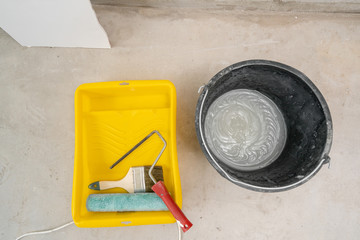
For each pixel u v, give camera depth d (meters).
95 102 1.05
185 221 0.87
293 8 1.26
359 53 1.26
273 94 1.12
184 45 1.22
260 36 1.25
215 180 1.16
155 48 1.22
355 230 1.18
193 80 1.21
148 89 1.01
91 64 1.20
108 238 1.13
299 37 1.26
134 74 1.20
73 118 1.18
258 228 1.16
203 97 0.87
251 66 0.93
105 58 1.21
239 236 1.15
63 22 0.97
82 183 0.97
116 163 1.02
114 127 1.04
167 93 1.05
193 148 1.17
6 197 1.13
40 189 1.14
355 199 1.20
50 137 1.17
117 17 1.23
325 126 0.89
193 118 1.19
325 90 1.24
